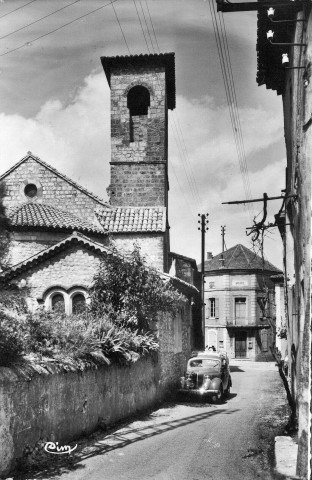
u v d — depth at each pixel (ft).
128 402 51.49
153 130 94.63
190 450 37.58
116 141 94.89
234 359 177.17
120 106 95.50
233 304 179.93
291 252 59.36
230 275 180.86
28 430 32.96
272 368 132.16
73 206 92.12
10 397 30.99
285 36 43.80
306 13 31.76
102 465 33.17
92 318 52.39
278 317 112.16
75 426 39.78
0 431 29.71
